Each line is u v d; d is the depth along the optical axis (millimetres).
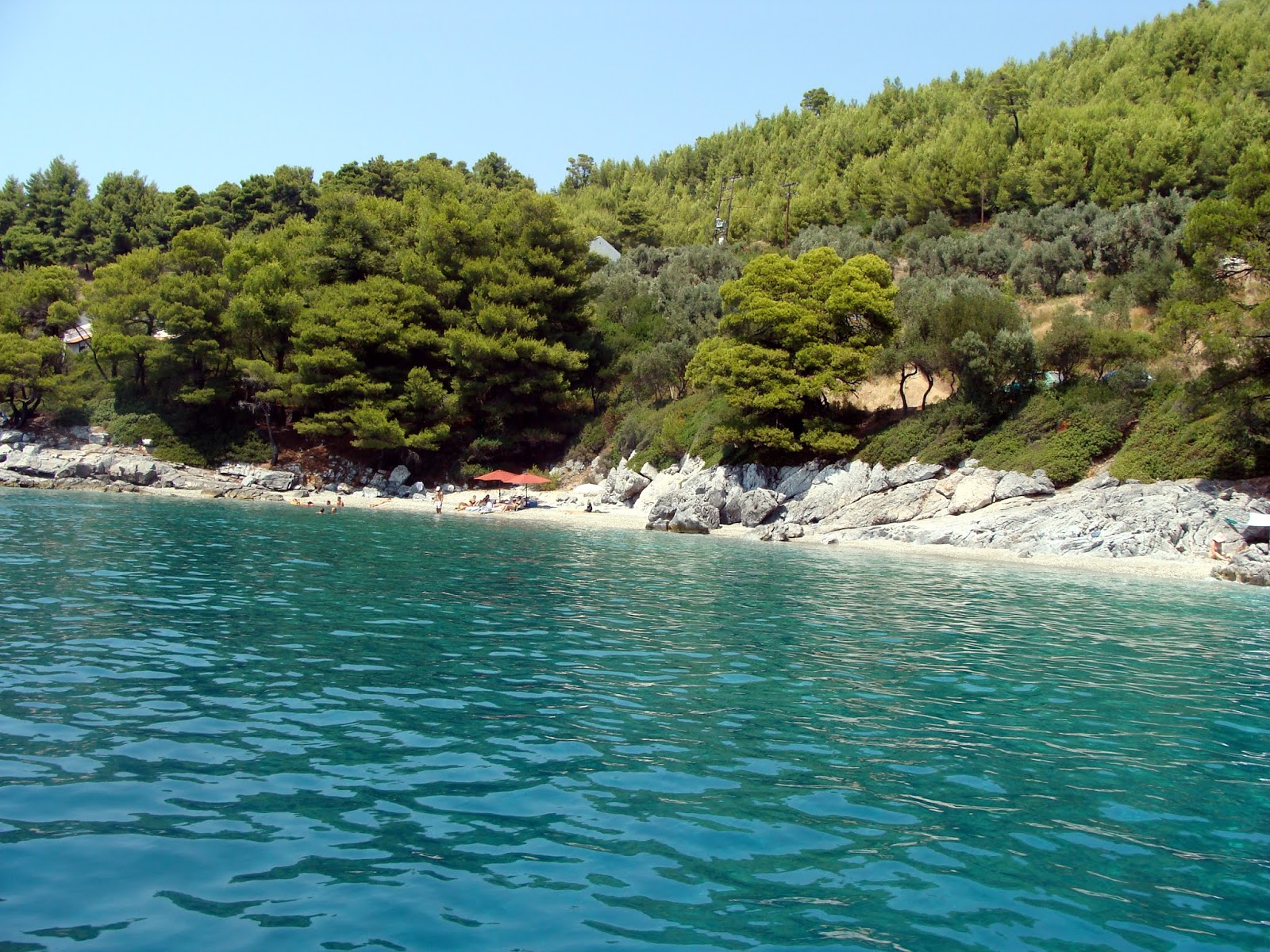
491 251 72438
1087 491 41406
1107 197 75750
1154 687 15125
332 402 67250
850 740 11562
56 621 16516
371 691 12938
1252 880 7863
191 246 71625
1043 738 11969
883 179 96188
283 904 6887
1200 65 96938
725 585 26406
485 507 56062
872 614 22016
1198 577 32156
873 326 53688
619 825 8578
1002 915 7090
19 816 8234
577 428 70625
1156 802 9695
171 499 53531
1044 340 47250
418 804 8906
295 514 47344
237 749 10281
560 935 6555
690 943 6484
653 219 116750
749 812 9000
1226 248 38438
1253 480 38250
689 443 59094
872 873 7742
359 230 72625
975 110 106062
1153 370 45094
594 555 33594
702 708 12773
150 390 70375
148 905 6789
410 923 6676
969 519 42562
